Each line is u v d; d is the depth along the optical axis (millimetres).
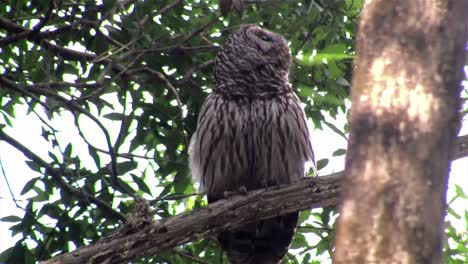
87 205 11867
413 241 4492
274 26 12172
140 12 11508
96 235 12094
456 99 4758
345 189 4684
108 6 11109
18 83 11562
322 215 12516
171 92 12109
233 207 9828
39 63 11508
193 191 12961
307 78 11828
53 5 11125
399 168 4613
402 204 4559
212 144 11492
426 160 4625
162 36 11711
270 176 11664
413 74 4754
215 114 11438
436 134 4668
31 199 11984
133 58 11719
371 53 4840
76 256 9070
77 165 11922
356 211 4590
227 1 9477
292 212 10695
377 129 4703
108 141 11133
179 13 12148
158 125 12125
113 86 12086
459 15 4805
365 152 4684
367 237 4527
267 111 11328
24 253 11930
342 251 4547
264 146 11398
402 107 4715
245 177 11719
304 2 11977
